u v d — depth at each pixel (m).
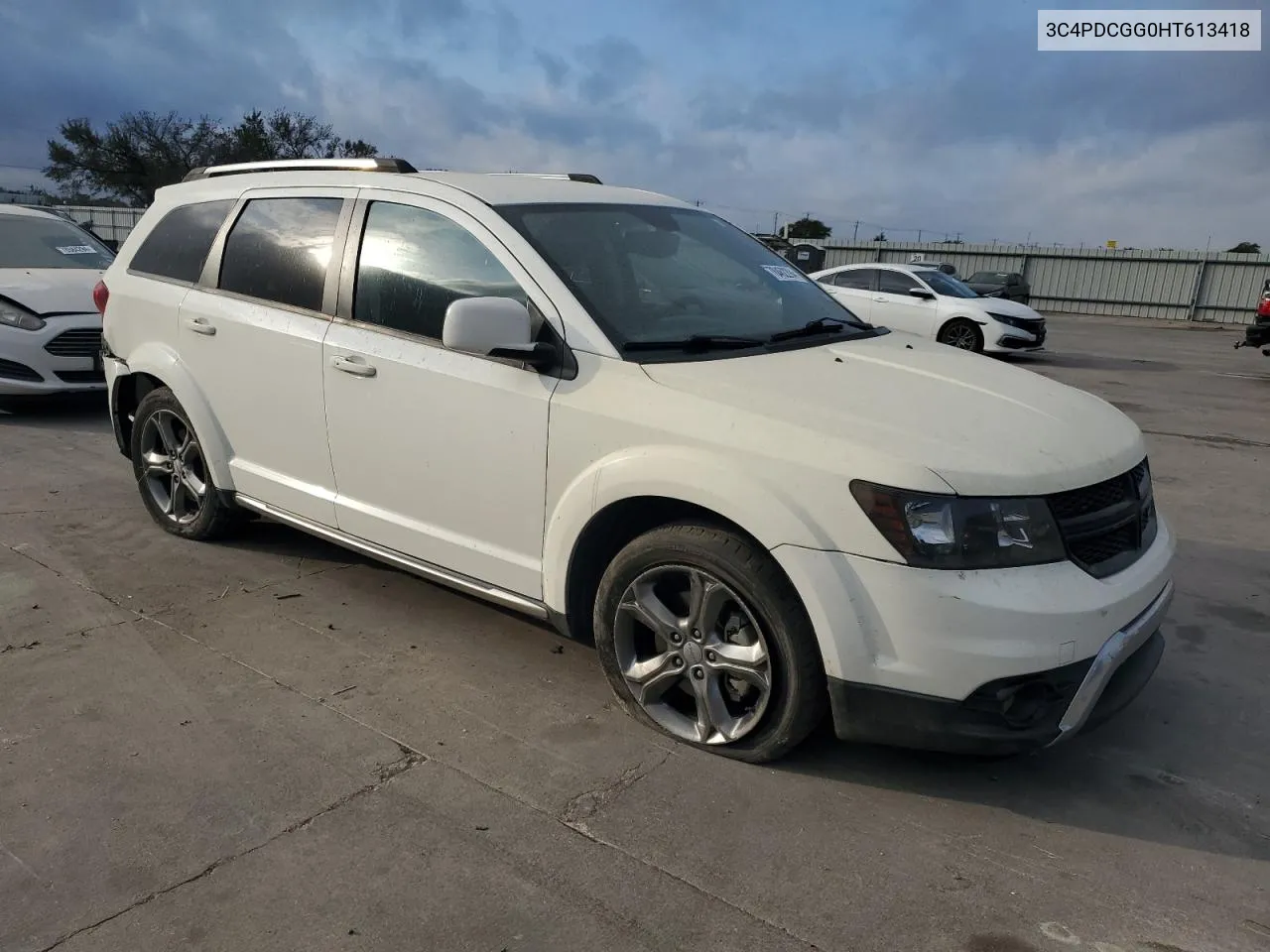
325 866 2.51
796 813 2.80
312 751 3.05
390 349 3.64
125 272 4.96
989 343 14.72
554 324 3.24
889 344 3.75
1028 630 2.56
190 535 4.92
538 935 2.29
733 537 2.87
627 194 4.10
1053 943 2.31
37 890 2.40
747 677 2.94
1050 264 31.25
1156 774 3.08
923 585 2.58
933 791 2.94
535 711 3.35
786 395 2.93
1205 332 24.09
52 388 7.59
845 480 2.65
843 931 2.33
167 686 3.45
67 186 48.97
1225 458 7.80
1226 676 3.78
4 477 6.09
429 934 2.28
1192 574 4.94
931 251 33.09
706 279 3.79
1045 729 2.67
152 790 2.82
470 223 3.51
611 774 2.97
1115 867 2.61
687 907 2.40
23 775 2.88
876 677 2.66
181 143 49.44
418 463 3.63
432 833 2.66
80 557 4.70
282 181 4.29
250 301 4.24
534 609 3.43
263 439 4.28
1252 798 2.96
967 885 2.51
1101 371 14.16
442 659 3.72
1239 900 2.48
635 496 2.99
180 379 4.54
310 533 4.25
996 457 2.68
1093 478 2.79
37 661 3.60
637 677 3.21
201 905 2.36
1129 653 2.81
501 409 3.31
